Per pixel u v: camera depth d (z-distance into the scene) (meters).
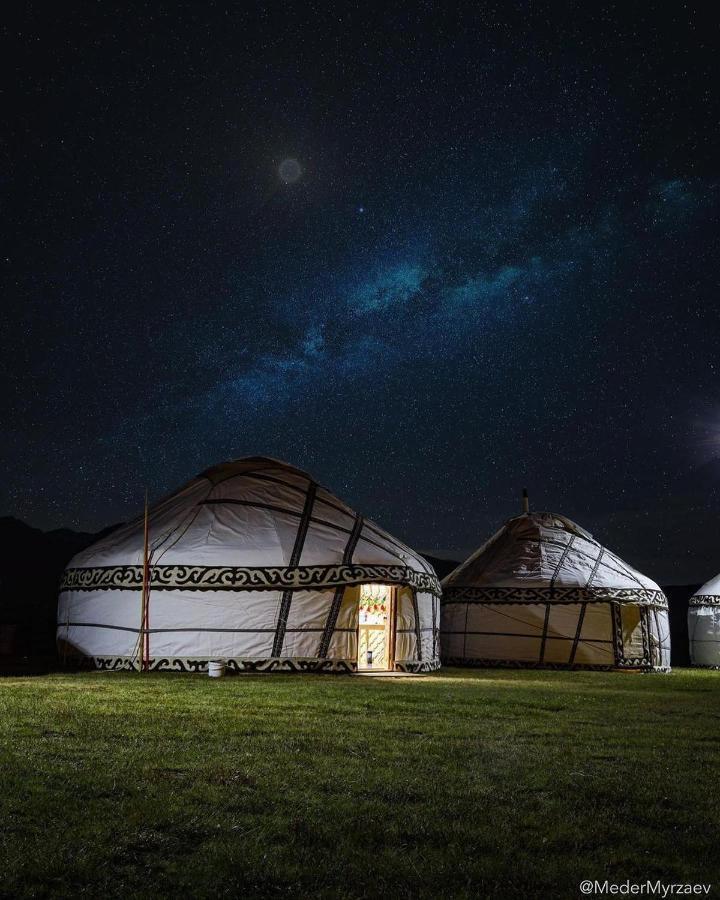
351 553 14.11
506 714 8.18
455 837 3.88
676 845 3.89
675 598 32.66
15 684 10.08
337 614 13.80
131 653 13.52
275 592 13.56
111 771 4.91
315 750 5.74
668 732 7.23
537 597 18.27
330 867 3.49
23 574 37.81
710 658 22.05
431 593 15.74
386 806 4.33
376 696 9.38
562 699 9.80
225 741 5.98
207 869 3.44
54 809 4.12
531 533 19.55
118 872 3.42
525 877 3.46
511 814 4.26
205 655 13.35
